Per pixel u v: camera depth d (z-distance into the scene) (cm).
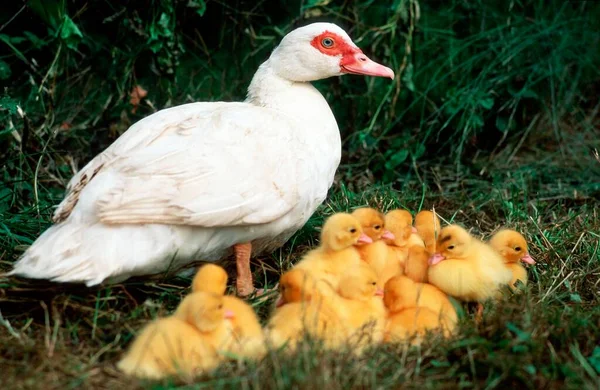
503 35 896
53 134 757
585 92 974
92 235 504
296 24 855
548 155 884
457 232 539
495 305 536
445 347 484
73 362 470
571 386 451
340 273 543
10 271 543
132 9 800
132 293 547
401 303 512
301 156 567
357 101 872
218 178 530
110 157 540
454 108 849
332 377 448
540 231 661
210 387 444
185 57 864
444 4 902
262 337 482
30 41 799
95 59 830
